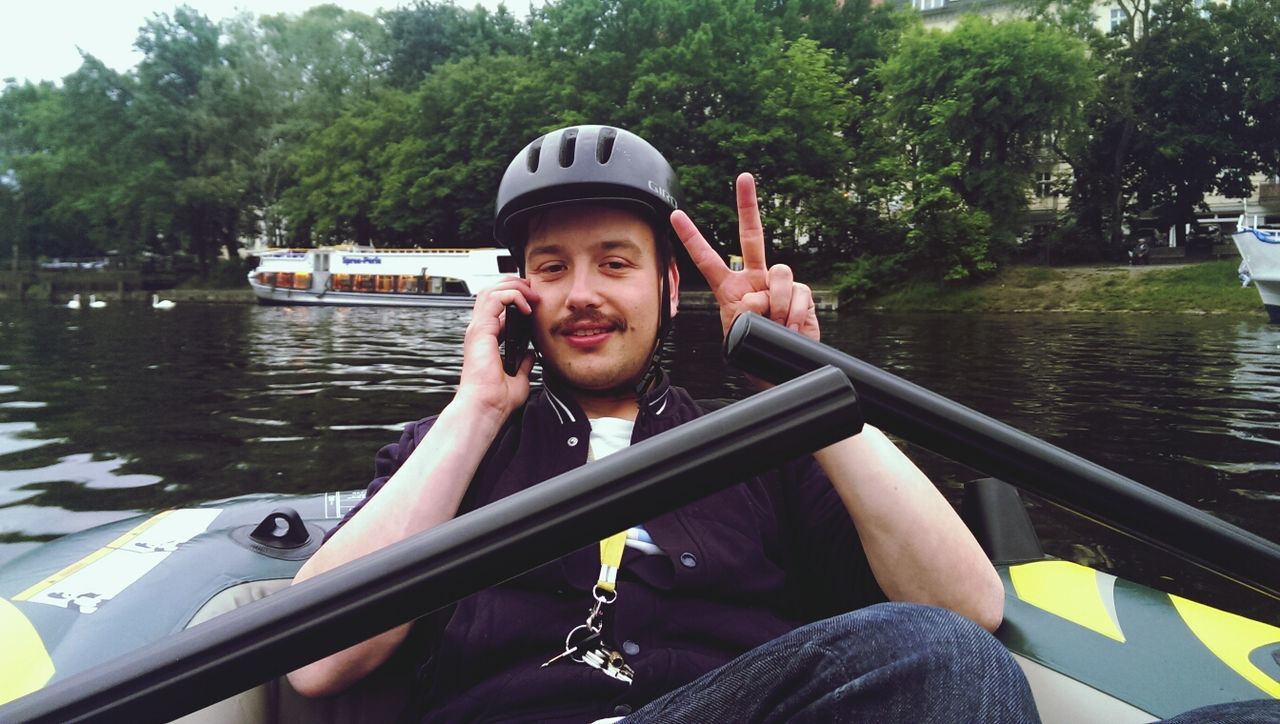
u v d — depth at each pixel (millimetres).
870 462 1155
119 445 5332
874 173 26906
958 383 8133
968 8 38188
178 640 621
